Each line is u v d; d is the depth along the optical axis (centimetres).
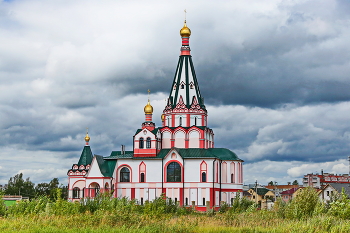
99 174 10950
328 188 12381
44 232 5141
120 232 5119
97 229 5291
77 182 12025
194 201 10494
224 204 8638
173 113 11612
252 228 5397
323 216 5769
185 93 11675
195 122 11556
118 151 12375
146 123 11656
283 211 6494
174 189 10844
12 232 5150
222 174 11200
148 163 11062
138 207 7594
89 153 12406
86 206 7094
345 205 5959
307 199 6331
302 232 5109
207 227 5512
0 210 7075
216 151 11444
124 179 11144
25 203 7238
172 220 6103
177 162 10931
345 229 5112
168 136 11456
